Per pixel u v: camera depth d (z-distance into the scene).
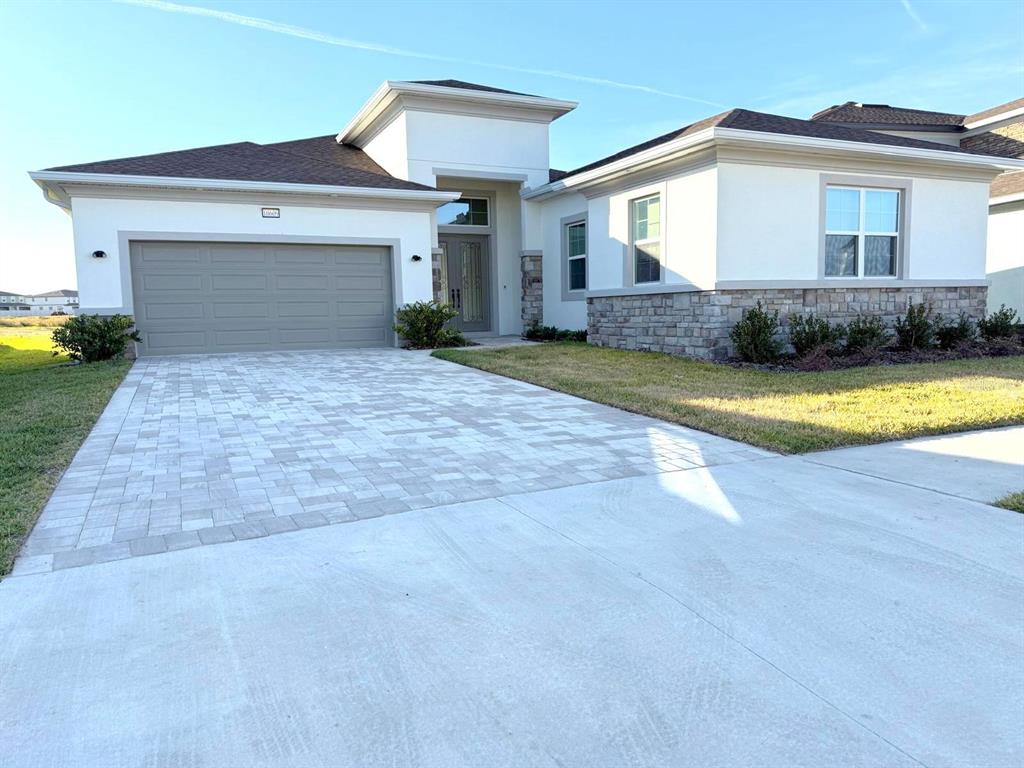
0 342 16.34
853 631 2.66
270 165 13.47
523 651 2.54
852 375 9.14
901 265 11.96
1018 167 12.38
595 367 10.12
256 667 2.43
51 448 5.44
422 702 2.23
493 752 1.99
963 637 2.61
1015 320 14.60
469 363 10.76
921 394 7.60
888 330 11.91
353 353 12.62
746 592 3.01
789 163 10.80
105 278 11.68
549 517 3.98
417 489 4.53
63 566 3.30
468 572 3.24
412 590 3.05
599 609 2.86
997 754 1.96
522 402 7.68
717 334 10.57
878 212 11.79
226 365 10.80
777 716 2.14
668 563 3.32
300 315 13.16
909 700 2.22
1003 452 5.32
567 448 5.61
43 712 2.17
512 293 17.19
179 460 5.25
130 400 7.78
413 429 6.33
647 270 12.27
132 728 2.10
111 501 4.27
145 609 2.86
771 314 10.95
